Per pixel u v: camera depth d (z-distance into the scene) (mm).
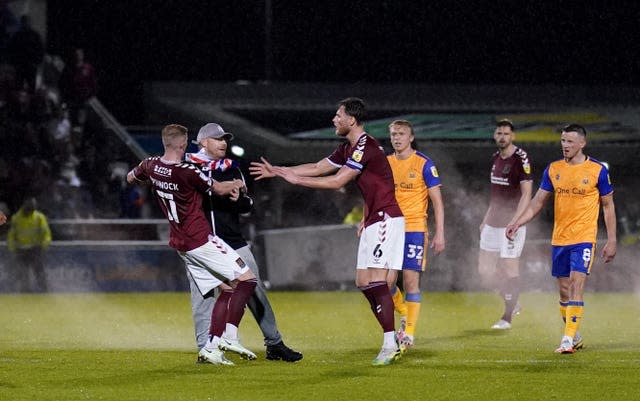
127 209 50312
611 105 64250
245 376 16688
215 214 18531
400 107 63312
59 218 50406
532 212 21375
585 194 20641
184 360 18844
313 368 17703
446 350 21031
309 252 45469
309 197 56438
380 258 17969
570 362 18781
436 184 21812
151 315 31156
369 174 18078
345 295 41844
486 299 39125
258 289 18672
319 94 62844
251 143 56938
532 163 56844
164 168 17578
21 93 51969
